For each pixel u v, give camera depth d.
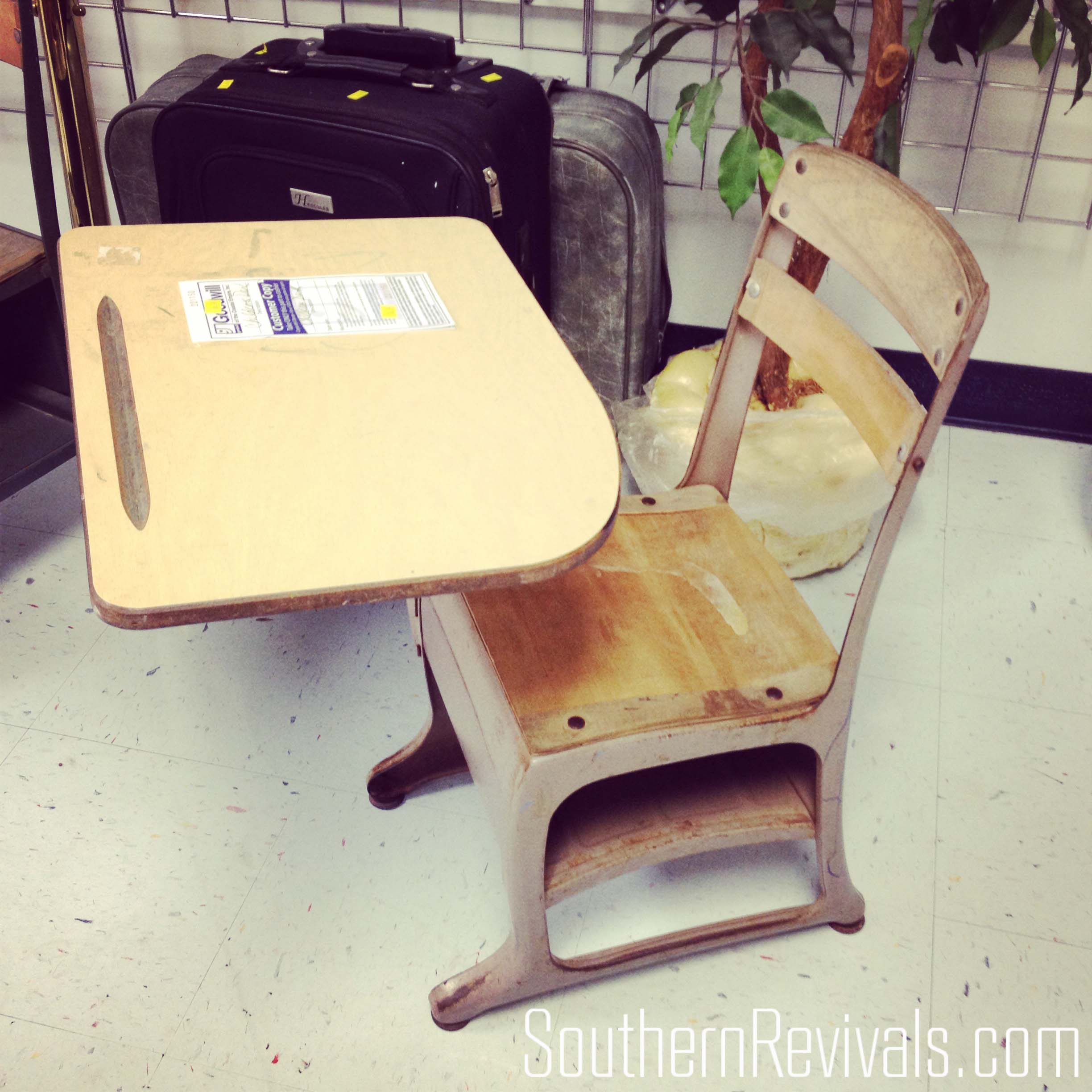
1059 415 2.41
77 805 1.57
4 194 2.62
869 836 1.56
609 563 1.31
